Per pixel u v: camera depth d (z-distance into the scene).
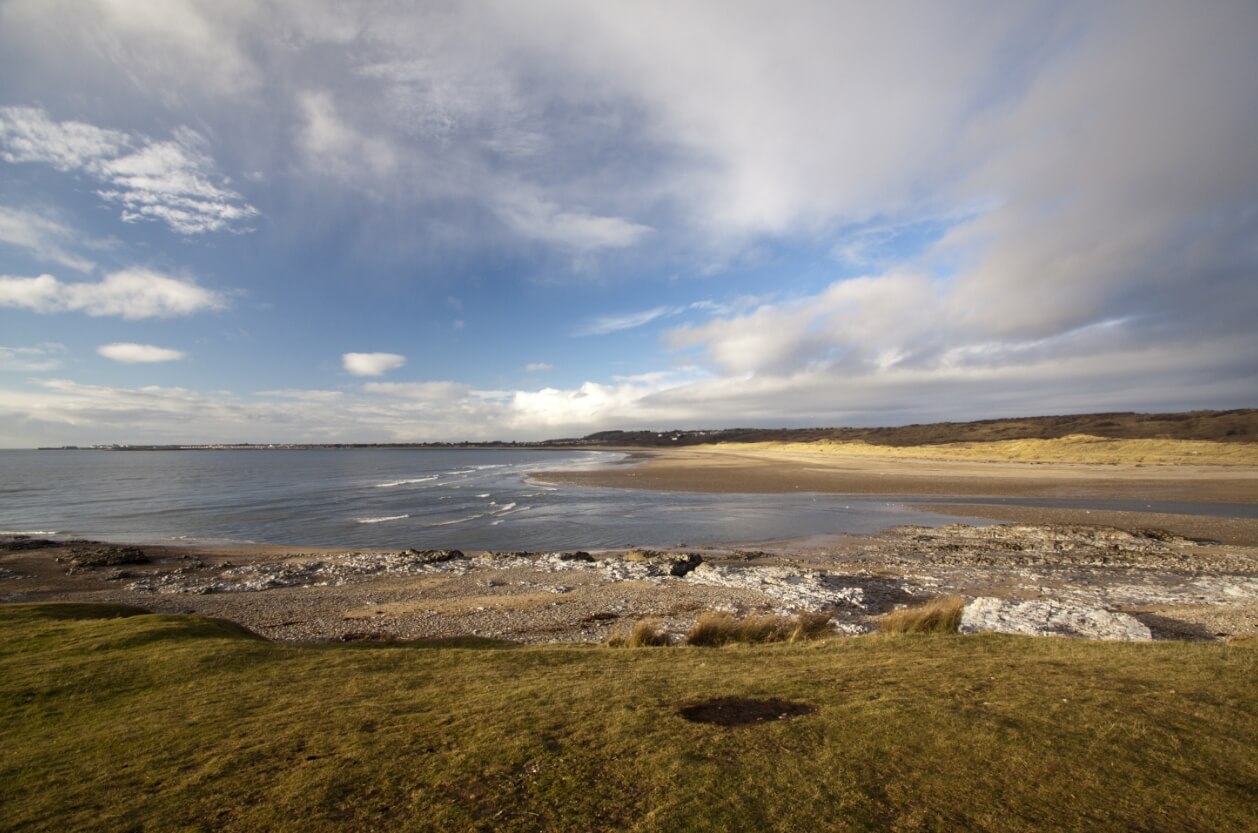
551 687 6.64
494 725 5.42
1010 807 3.97
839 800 4.04
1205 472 62.12
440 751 4.90
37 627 9.90
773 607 17.30
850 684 6.52
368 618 16.77
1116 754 4.69
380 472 94.12
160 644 8.93
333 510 44.88
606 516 40.19
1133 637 12.89
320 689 6.80
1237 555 25.00
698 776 4.35
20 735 5.69
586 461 128.25
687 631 14.82
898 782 4.29
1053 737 4.98
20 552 28.38
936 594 19.03
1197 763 4.56
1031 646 8.79
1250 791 4.19
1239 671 6.95
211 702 6.39
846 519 37.59
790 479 64.81
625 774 4.42
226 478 80.00
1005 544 28.05
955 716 5.39
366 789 4.32
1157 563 23.67
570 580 21.62
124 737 5.48
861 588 19.75
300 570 23.61
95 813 4.14
